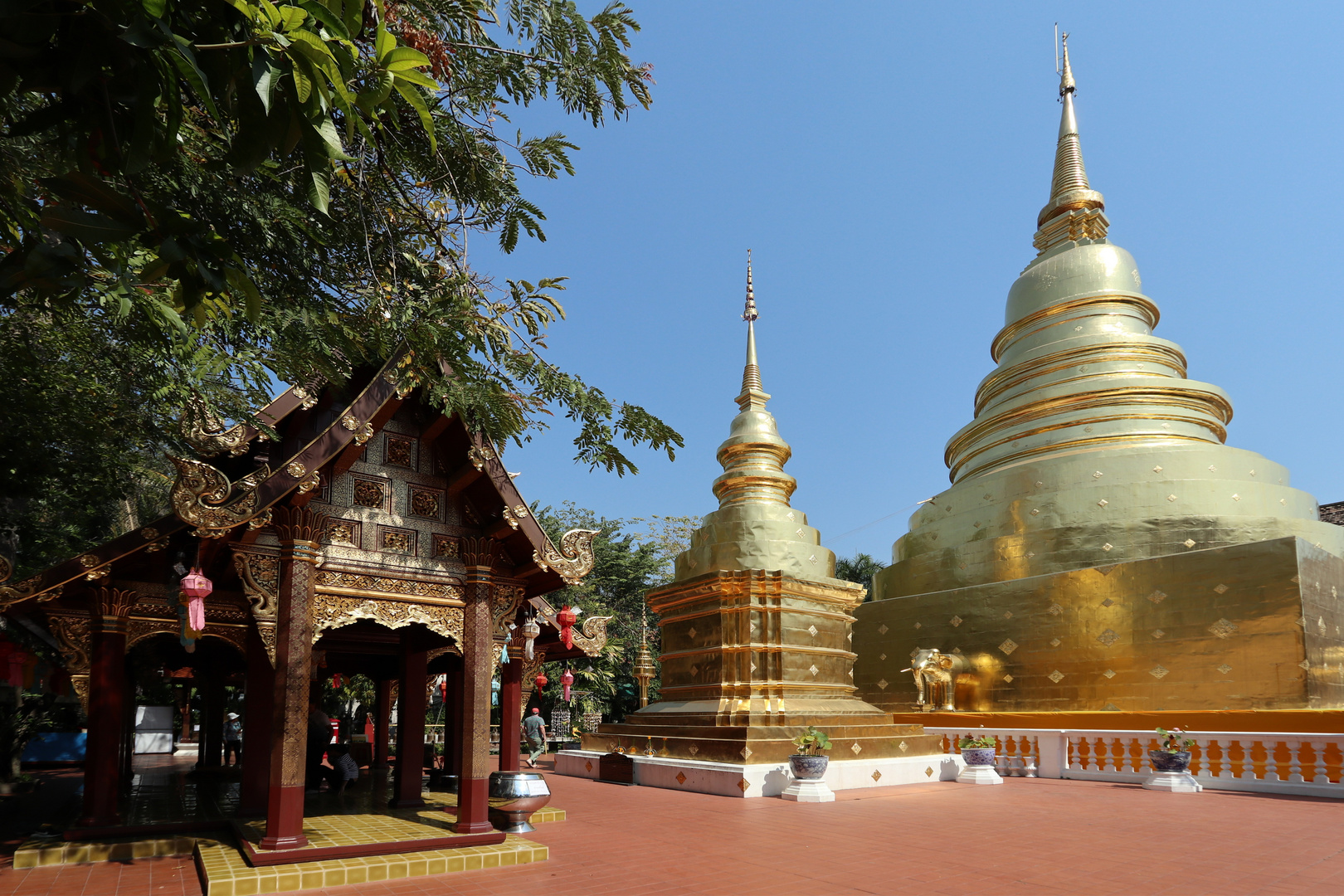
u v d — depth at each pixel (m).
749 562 21.05
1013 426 28.36
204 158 7.39
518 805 11.55
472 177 9.30
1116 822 13.07
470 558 10.56
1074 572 23.06
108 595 10.48
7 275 4.27
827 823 13.00
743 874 9.18
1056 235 32.56
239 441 10.17
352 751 22.98
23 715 17.12
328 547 9.65
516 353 9.11
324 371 8.97
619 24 8.97
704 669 20.31
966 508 27.38
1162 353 27.50
